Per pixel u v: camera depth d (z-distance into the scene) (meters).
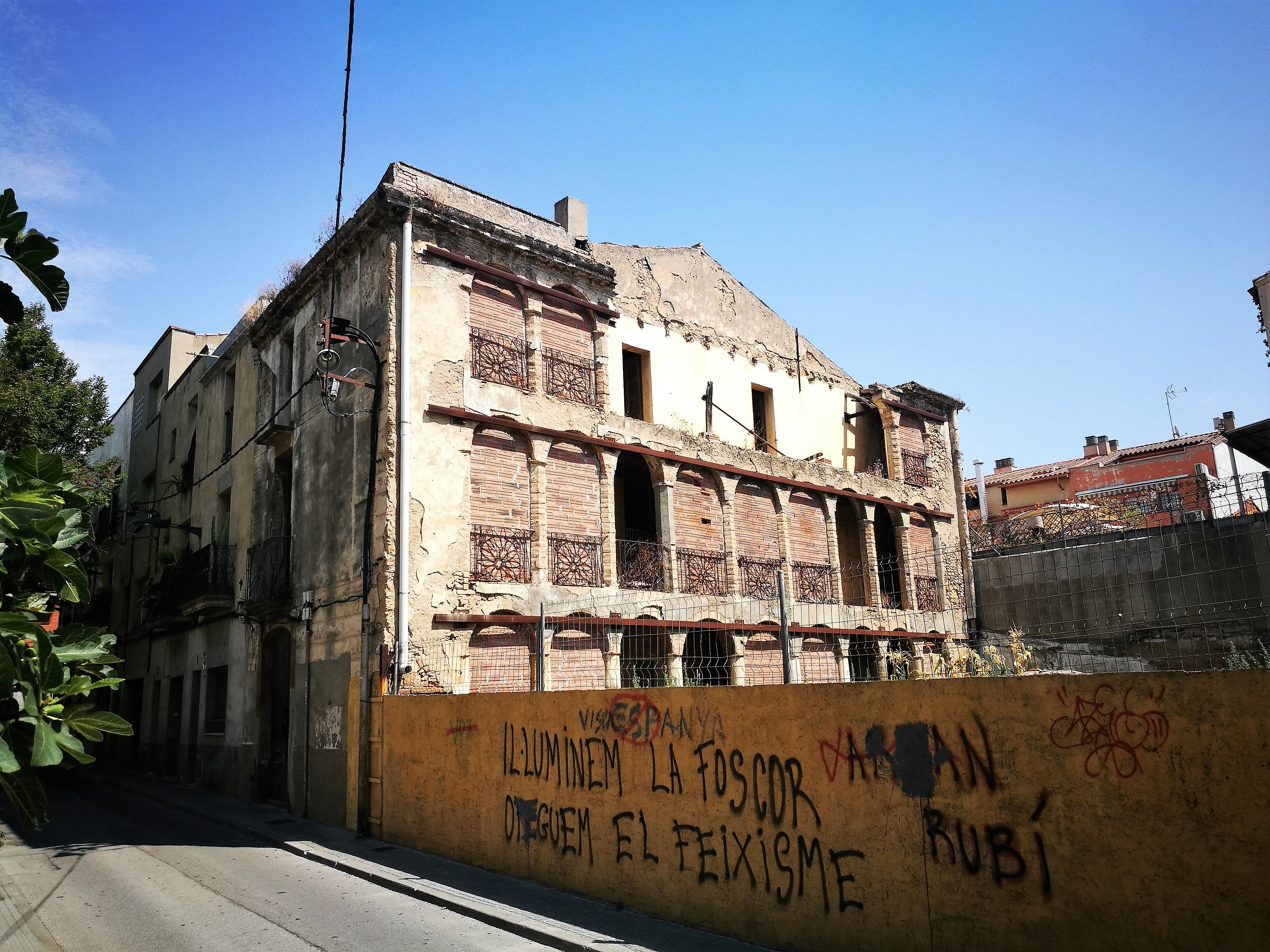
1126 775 5.37
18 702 3.97
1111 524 19.02
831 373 25.20
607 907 8.63
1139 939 5.20
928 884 6.23
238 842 13.65
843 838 6.79
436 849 11.55
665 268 21.39
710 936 7.55
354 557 15.07
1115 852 5.36
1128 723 5.40
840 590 22.33
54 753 3.79
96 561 29.38
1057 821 5.63
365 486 15.06
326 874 11.05
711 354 21.91
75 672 4.25
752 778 7.53
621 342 19.80
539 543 16.20
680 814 8.12
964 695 6.20
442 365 15.52
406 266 15.30
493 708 10.79
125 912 9.21
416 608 14.14
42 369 24.08
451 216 16.09
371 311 15.81
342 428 16.12
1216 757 5.02
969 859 6.03
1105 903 5.37
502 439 16.30
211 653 21.28
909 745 6.47
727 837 7.66
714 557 19.67
